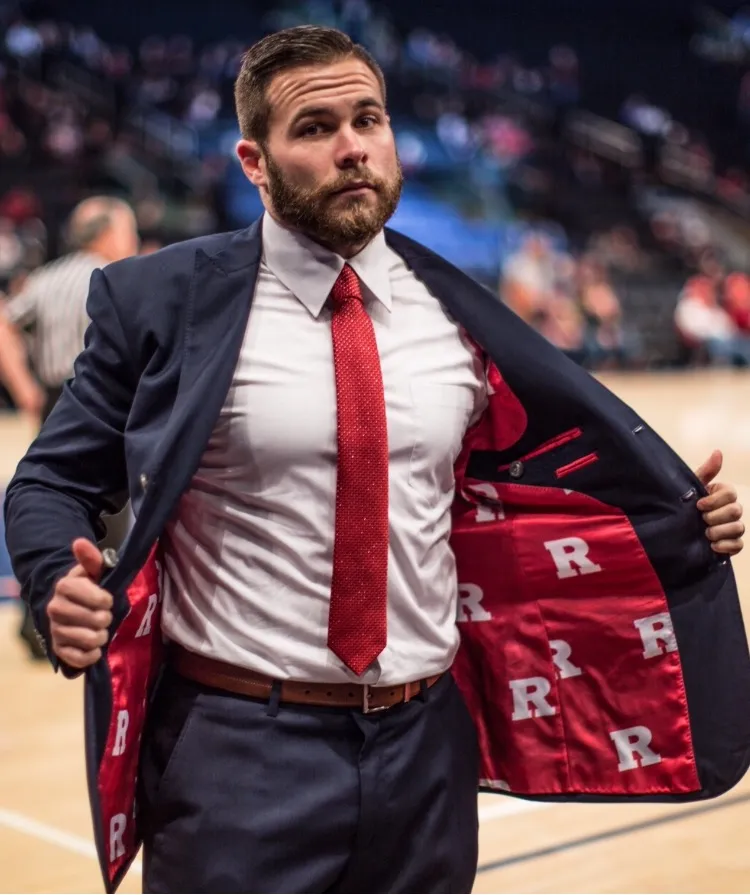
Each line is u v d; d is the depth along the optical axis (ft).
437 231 88.48
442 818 9.84
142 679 9.71
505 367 10.11
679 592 10.68
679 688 10.69
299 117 9.29
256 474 9.37
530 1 127.24
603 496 10.57
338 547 9.26
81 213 24.40
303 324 9.62
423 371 9.84
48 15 106.52
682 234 98.84
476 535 10.93
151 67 104.22
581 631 10.81
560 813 16.97
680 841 15.93
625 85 124.06
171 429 8.90
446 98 108.58
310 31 9.57
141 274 9.56
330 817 9.23
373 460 9.31
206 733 9.39
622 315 87.71
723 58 127.54
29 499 9.25
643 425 10.43
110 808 9.29
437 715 9.93
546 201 97.35
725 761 10.62
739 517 10.55
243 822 9.16
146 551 8.71
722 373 85.25
